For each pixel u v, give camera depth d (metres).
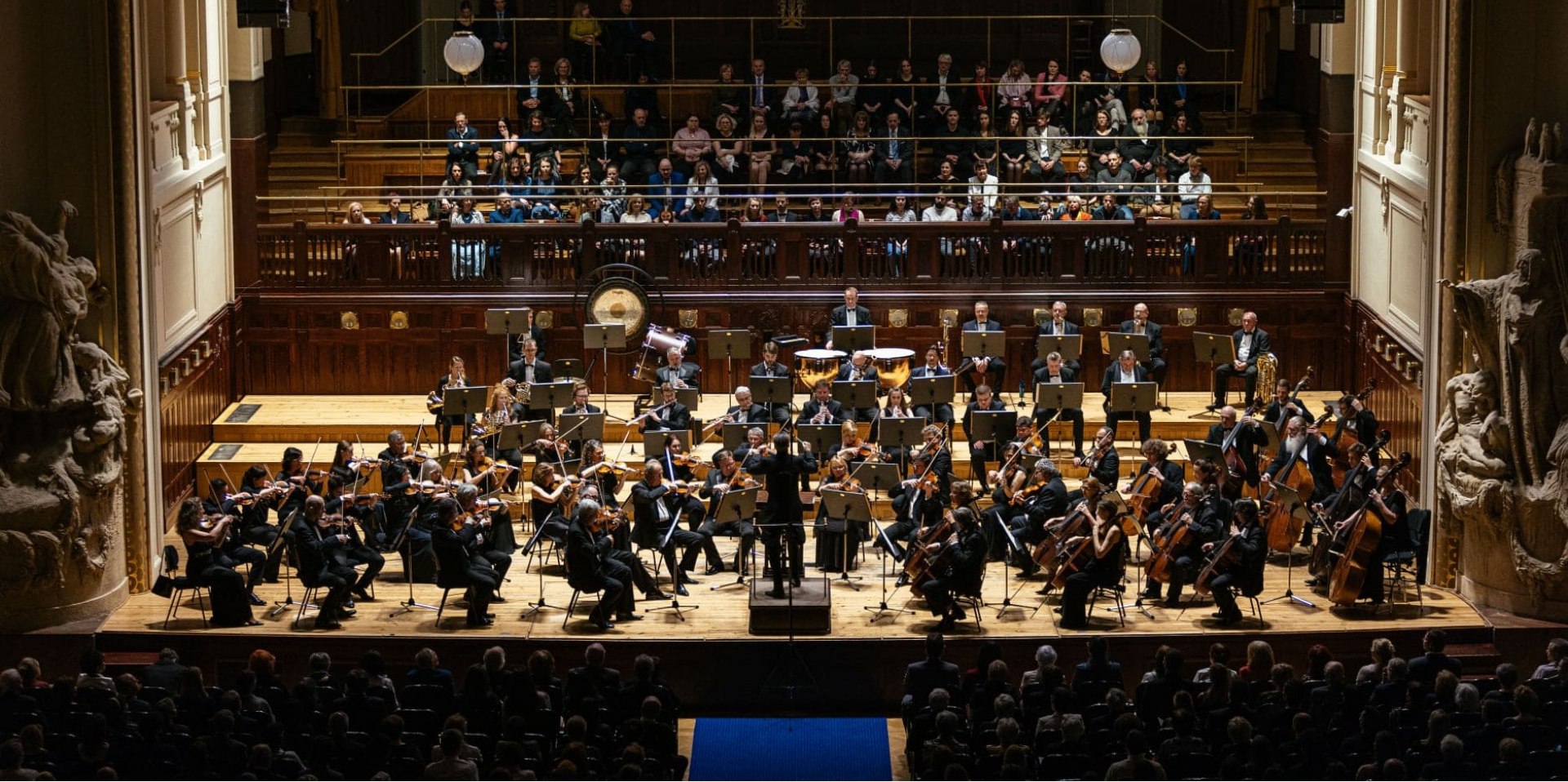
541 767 17.75
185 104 25.91
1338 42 28.17
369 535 23.30
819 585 22.34
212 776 16.64
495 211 29.14
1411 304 25.42
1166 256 28.42
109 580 22.41
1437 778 16.39
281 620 22.09
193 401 25.91
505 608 22.48
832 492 22.02
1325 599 22.69
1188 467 26.33
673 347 26.56
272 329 28.28
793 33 35.41
